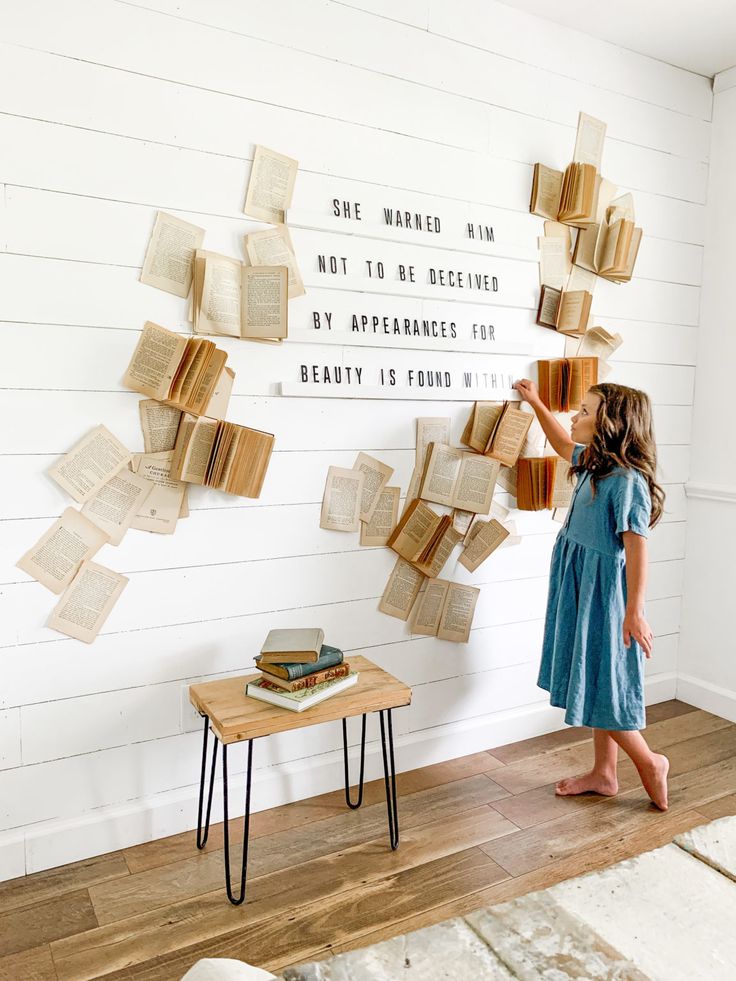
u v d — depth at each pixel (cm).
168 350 187
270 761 216
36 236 173
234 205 196
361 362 218
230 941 161
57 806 188
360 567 225
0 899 175
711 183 288
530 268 247
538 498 245
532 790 227
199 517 199
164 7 182
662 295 283
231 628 206
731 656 285
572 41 250
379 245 218
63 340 178
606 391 215
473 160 233
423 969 126
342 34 207
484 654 252
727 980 131
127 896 176
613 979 124
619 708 208
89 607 187
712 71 281
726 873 162
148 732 197
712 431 291
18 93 169
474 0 228
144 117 182
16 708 181
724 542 286
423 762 242
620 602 210
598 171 261
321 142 206
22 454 177
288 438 209
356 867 187
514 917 141
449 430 236
